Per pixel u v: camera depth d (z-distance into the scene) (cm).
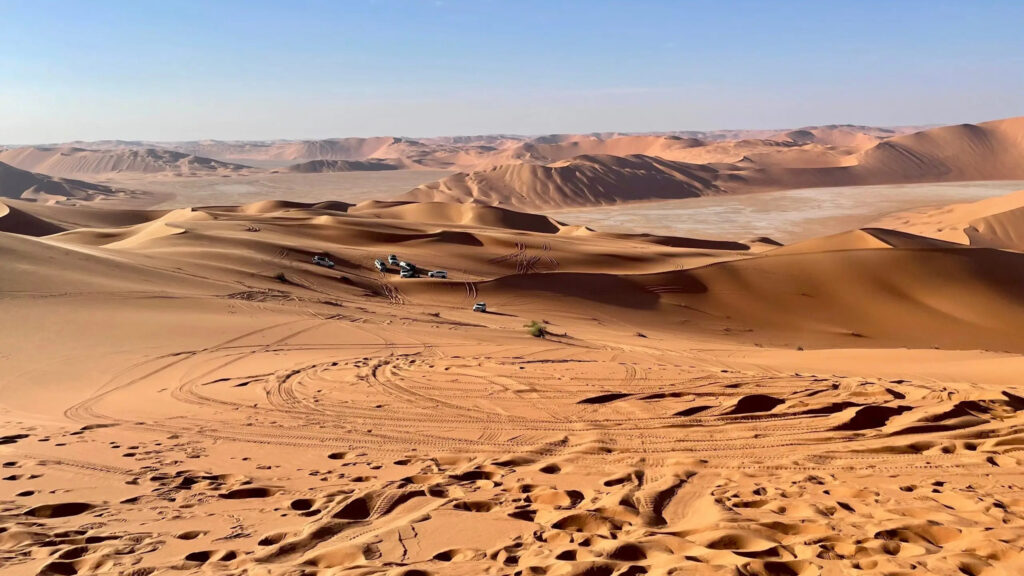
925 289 4497
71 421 1126
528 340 2277
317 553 543
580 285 4403
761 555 502
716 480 733
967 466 755
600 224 14600
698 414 1016
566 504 664
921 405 1000
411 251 6275
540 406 1108
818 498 652
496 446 909
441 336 2258
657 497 670
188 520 644
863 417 952
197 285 3017
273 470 823
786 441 879
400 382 1342
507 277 4478
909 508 607
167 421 1106
